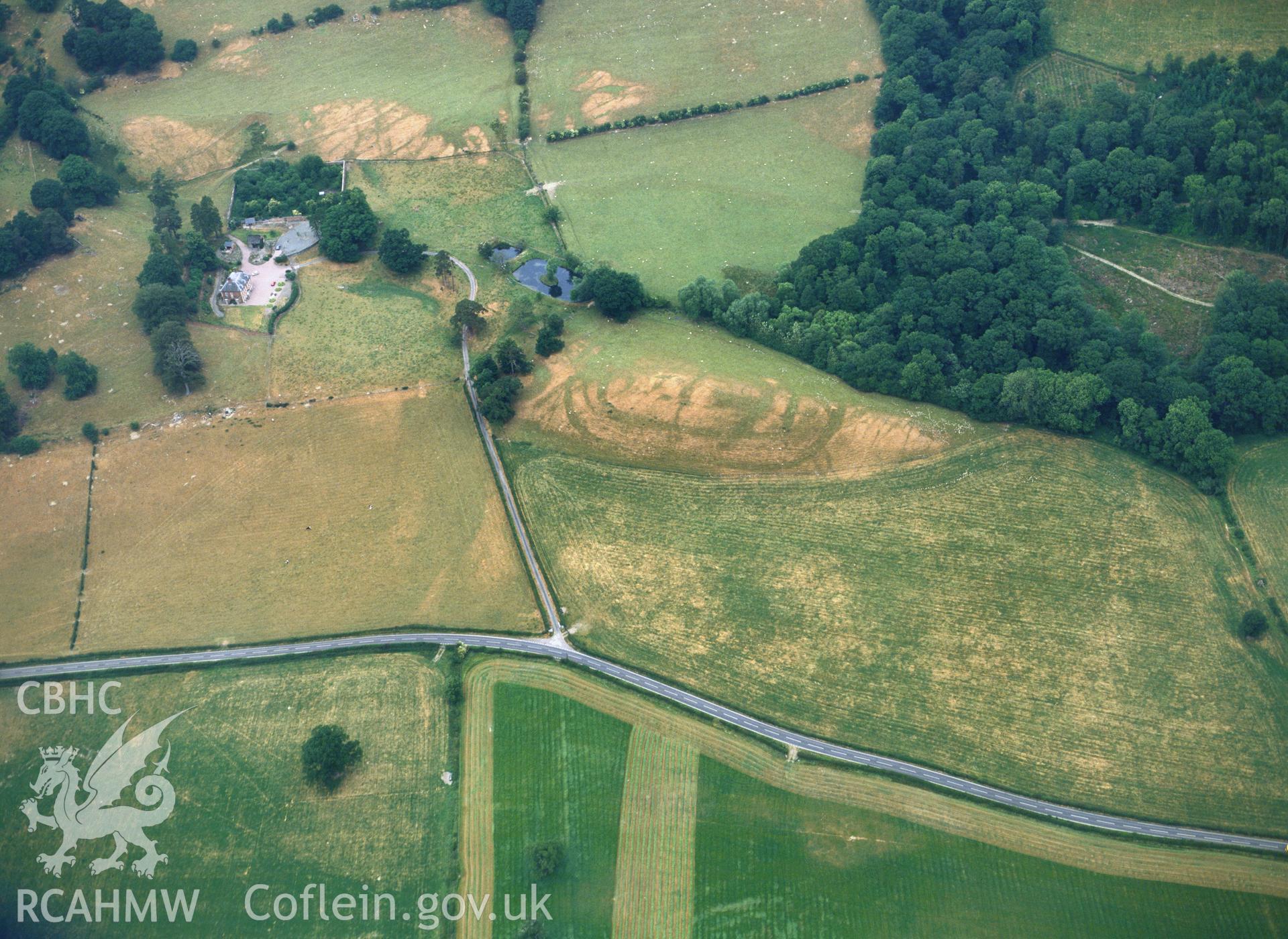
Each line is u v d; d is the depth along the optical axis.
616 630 183.75
